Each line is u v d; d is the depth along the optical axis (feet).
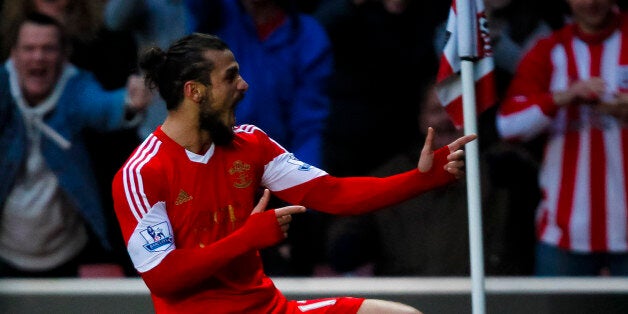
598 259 56.18
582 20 55.67
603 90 54.44
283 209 36.88
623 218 55.47
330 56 58.85
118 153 58.80
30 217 58.65
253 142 40.24
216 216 38.93
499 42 61.26
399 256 56.80
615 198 55.47
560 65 56.29
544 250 56.95
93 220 59.06
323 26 59.11
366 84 58.49
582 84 54.70
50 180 58.65
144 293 53.98
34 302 54.24
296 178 40.93
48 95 58.34
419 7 59.62
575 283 52.90
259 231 36.70
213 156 39.09
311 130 58.13
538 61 56.75
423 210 56.54
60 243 59.41
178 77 38.24
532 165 57.88
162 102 58.13
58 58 58.29
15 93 58.18
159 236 37.42
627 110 54.60
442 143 57.26
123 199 37.60
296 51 58.23
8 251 59.36
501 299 52.80
